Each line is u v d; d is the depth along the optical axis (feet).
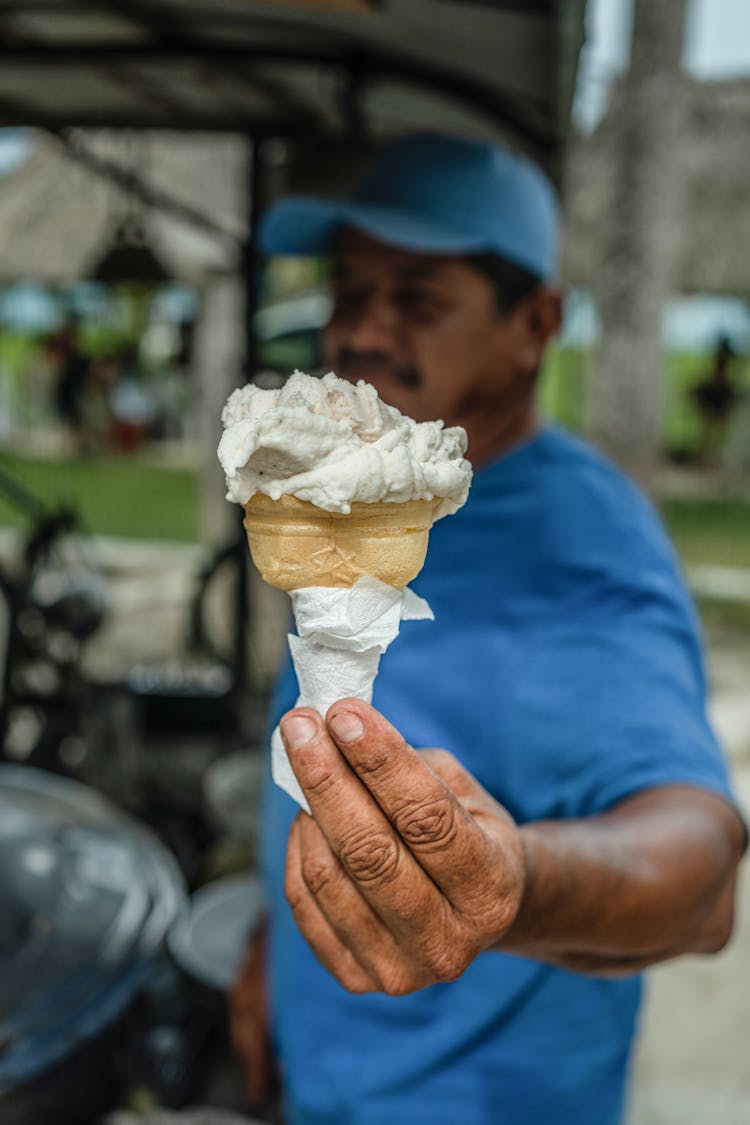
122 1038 7.33
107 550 32.17
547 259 6.05
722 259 28.50
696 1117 10.07
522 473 5.53
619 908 3.17
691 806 3.77
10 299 59.72
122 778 12.35
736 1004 12.22
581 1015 5.35
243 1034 7.26
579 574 5.01
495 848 2.67
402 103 10.61
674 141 18.48
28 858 7.60
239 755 12.21
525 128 9.39
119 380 55.36
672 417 50.62
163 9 8.65
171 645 20.99
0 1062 6.10
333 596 2.86
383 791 2.50
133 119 12.55
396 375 6.03
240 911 8.66
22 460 50.55
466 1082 5.32
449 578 5.35
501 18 7.34
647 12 17.90
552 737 4.54
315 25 8.57
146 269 13.46
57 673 12.91
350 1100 5.55
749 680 21.94
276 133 12.60
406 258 5.88
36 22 9.23
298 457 2.69
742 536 37.83
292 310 26.94
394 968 2.85
